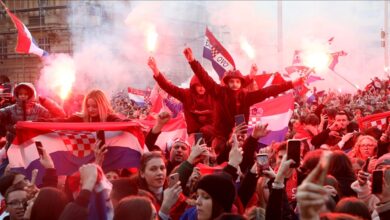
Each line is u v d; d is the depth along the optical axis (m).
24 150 8.28
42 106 10.90
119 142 8.27
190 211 6.63
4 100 14.23
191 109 10.78
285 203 6.68
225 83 10.22
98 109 8.56
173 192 6.31
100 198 5.85
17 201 6.84
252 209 6.95
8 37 50.75
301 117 11.91
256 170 6.98
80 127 8.16
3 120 10.56
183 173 6.98
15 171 7.96
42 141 8.26
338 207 6.07
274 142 9.91
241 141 8.45
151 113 13.27
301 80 10.33
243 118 8.59
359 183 7.18
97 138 8.09
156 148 8.62
